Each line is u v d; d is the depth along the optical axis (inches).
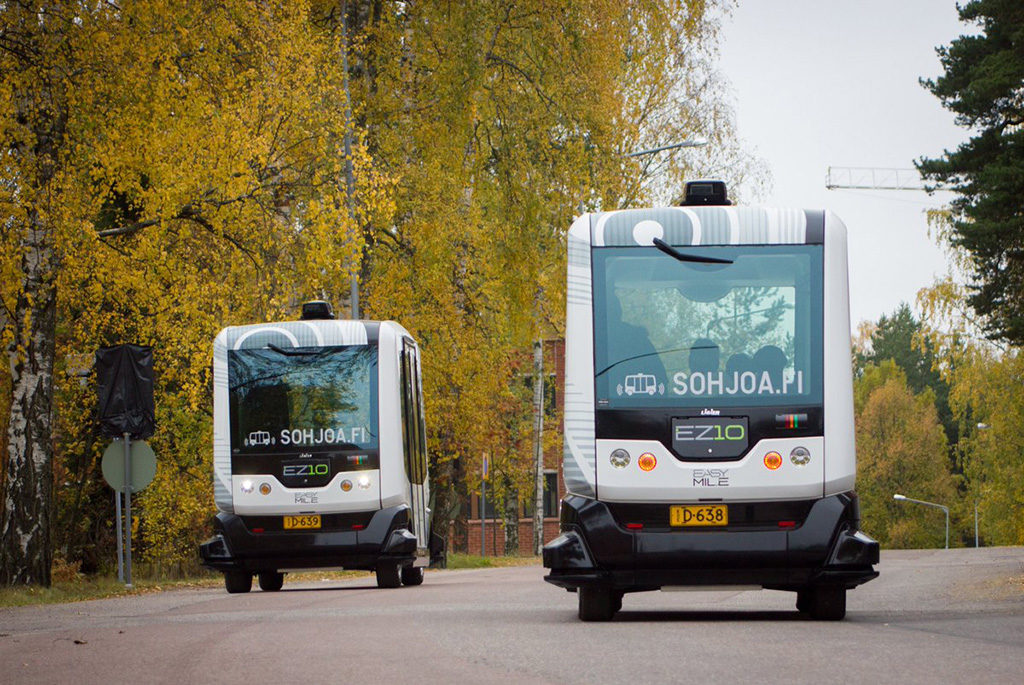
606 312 762.8
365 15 2085.4
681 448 743.7
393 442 1320.1
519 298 2017.7
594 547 741.3
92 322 1707.7
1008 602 1007.0
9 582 1402.6
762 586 755.4
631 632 662.5
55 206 1354.6
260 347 1334.9
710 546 734.5
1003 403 3179.1
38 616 1015.0
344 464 1312.7
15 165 1325.0
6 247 1332.4
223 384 1333.7
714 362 751.7
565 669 513.0
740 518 740.7
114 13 1412.4
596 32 2064.5
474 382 2111.2
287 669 534.0
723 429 744.3
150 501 1909.4
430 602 1011.3
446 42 1947.6
